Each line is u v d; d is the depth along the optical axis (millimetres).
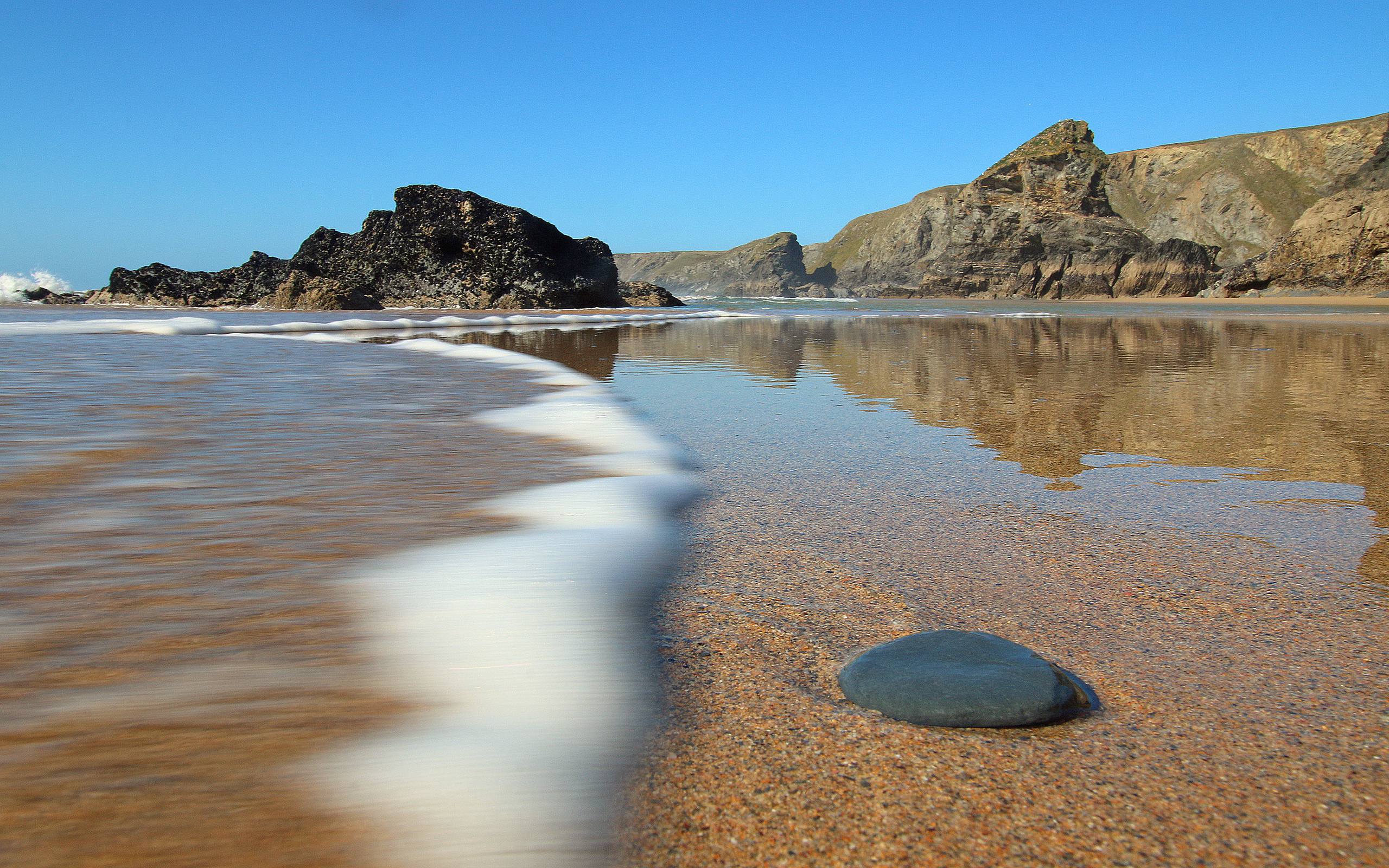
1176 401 5145
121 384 5348
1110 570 2199
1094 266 67250
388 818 1095
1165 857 1084
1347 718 1436
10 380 5371
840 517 2697
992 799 1203
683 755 1296
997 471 3342
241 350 8453
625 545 2352
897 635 1793
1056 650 1716
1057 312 23266
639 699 1466
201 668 1493
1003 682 1486
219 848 1015
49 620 1688
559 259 27422
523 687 1479
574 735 1332
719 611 1897
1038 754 1320
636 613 1867
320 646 1604
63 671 1465
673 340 11602
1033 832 1132
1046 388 5863
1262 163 88562
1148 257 65125
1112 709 1472
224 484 2871
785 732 1373
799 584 2092
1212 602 1972
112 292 27031
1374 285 41031
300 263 26438
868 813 1166
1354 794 1217
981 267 74125
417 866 1010
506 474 3195
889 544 2418
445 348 9594
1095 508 2797
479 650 1620
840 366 7617
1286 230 82812
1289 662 1656
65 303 29188
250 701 1380
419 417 4512
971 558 2303
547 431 4176
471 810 1123
